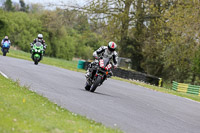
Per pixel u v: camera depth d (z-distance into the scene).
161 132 26.91
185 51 136.38
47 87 43.91
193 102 64.25
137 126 27.70
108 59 47.28
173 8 143.50
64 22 154.62
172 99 61.47
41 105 28.44
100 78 46.41
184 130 29.70
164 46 148.00
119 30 154.00
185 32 128.62
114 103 38.97
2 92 30.42
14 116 20.78
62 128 20.31
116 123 27.64
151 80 113.38
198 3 130.88
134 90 65.12
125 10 148.88
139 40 162.38
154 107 42.62
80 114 29.17
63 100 35.34
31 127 18.77
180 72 178.38
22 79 47.91
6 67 61.81
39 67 79.00
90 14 150.38
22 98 29.59
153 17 153.75
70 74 75.06
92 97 41.03
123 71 119.12
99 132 21.55
